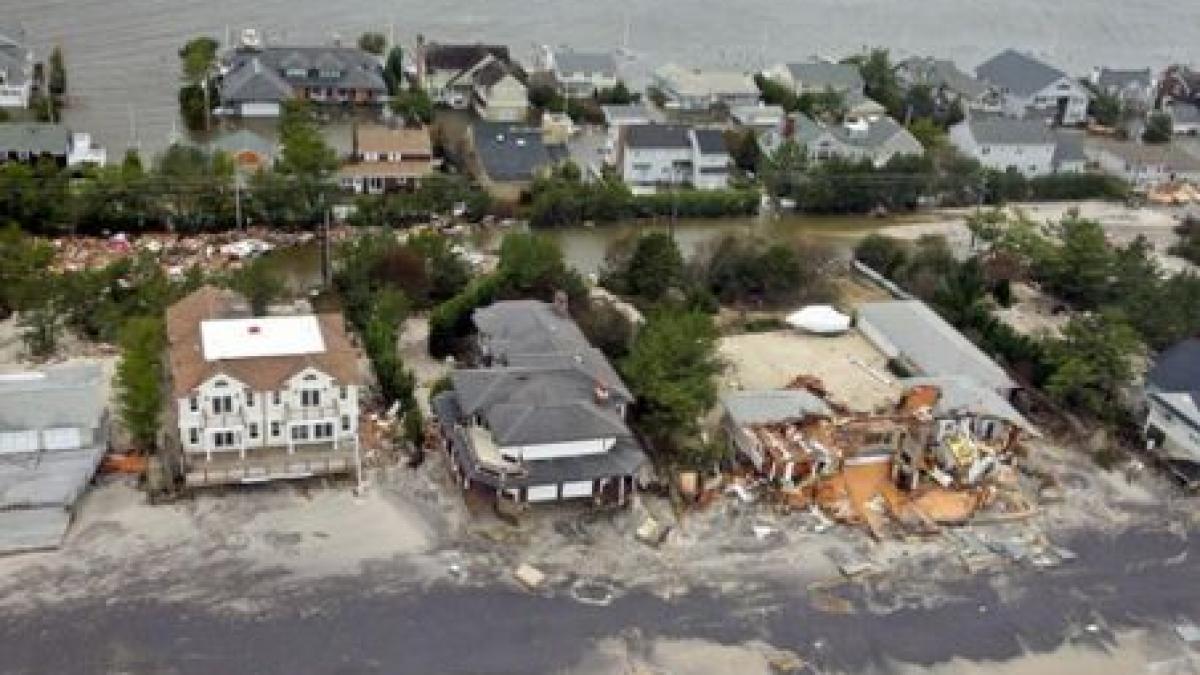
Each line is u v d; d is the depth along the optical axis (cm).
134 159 10162
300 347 6812
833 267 10300
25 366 7638
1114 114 15050
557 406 6731
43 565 5906
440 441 7112
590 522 6600
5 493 6253
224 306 7475
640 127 12000
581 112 13525
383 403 7500
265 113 12731
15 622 5541
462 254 9544
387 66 14000
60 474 6431
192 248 9681
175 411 6912
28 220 9662
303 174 10300
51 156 10588
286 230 10206
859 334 8994
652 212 11219
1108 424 7919
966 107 14825
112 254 9444
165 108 12662
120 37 14825
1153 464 7631
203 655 5472
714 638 5875
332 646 5603
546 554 6338
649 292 9262
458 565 6200
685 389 7088
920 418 7319
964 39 19188
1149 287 9194
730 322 9081
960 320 9112
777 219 11650
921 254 10119
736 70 15188
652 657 5722
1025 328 9394
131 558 6016
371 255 8894
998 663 5906
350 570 6091
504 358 7331
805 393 7569
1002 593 6378
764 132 13050
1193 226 11694
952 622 6141
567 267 9350
